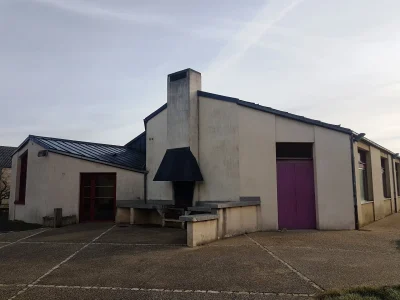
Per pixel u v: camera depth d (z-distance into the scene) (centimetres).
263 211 1112
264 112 1150
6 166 2719
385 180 1822
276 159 1145
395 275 568
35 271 631
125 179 1374
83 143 1638
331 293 474
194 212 1140
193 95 1248
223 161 1182
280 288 512
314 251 763
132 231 1104
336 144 1121
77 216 1338
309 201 1132
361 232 1041
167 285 538
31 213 1462
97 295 499
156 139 1396
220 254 739
